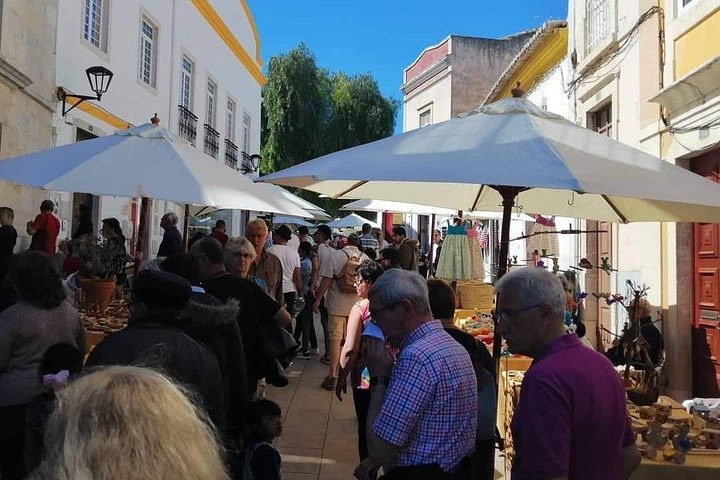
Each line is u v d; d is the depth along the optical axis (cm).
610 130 928
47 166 441
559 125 319
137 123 1337
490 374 322
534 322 232
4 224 757
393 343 279
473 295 789
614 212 425
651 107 773
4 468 334
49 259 343
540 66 1280
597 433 215
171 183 425
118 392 116
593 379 219
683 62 712
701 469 320
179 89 1593
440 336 269
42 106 948
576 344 230
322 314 921
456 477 257
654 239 763
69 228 1079
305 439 577
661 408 377
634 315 430
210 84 1931
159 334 255
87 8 1127
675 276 716
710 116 641
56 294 340
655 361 622
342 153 310
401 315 270
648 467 321
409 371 255
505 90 1537
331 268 760
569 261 1074
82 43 1078
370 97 3045
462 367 264
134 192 408
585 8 1012
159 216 1515
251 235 616
